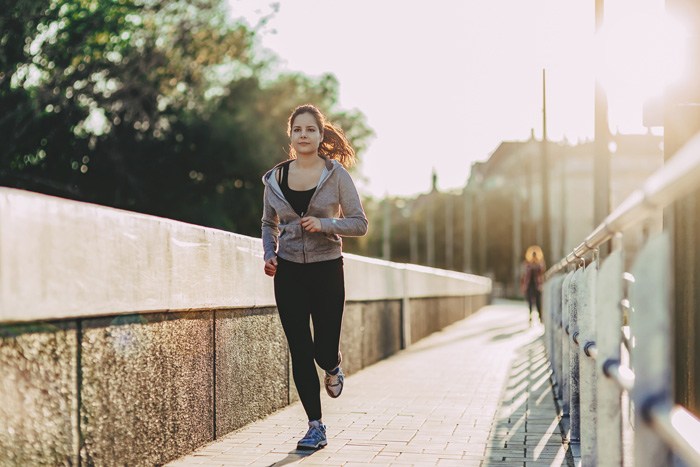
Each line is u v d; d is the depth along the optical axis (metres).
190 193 35.59
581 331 4.53
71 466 3.68
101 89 28.62
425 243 101.62
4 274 3.14
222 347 5.73
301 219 5.06
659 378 2.19
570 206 80.25
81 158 30.58
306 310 5.37
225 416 5.79
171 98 34.53
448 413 6.90
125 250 4.16
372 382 9.30
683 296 4.83
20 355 3.30
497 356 12.95
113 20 25.31
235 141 35.38
